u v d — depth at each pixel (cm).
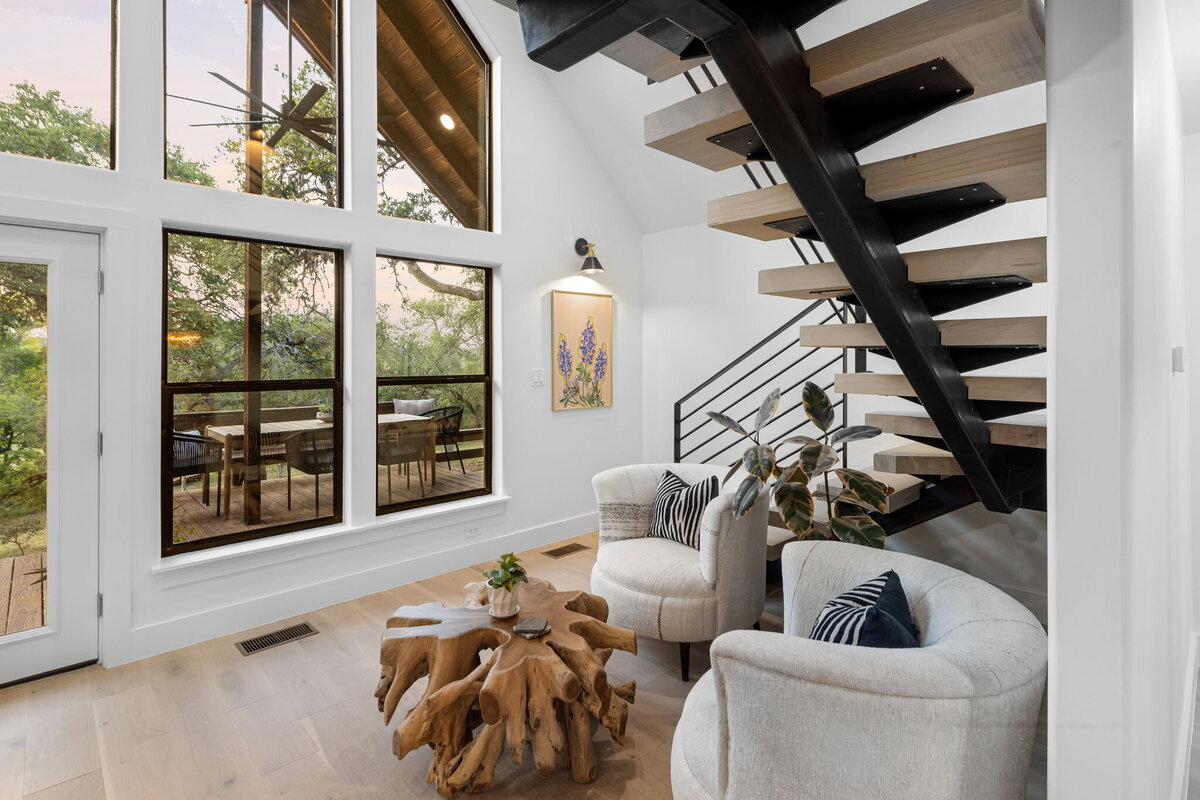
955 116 322
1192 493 303
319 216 325
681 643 256
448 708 184
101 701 239
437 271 389
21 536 252
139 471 273
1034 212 321
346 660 274
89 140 265
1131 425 111
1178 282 237
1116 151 110
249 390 314
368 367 346
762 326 444
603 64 404
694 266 482
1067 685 115
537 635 196
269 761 204
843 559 181
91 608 266
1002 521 346
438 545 381
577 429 464
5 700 239
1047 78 117
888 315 198
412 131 375
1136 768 117
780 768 116
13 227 246
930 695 106
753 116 154
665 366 504
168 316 289
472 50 406
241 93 308
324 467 341
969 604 146
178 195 280
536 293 432
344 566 340
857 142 175
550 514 446
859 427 248
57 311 255
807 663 113
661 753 209
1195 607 305
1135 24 120
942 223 192
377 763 203
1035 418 300
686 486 305
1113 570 110
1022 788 122
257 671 264
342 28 342
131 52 268
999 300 339
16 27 249
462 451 405
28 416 252
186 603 287
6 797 187
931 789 107
